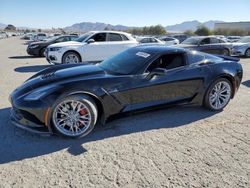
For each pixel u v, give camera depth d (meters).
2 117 4.71
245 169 3.21
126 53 5.03
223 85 5.16
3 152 3.51
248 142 3.91
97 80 3.99
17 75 9.08
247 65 12.10
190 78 4.75
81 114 3.93
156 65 4.49
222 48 13.62
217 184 2.91
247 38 16.97
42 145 3.72
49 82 4.03
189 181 2.95
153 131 4.23
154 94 4.46
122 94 4.16
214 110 5.17
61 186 2.84
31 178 2.97
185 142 3.88
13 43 33.84
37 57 15.88
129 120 4.64
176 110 5.19
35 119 3.76
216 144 3.83
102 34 11.38
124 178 2.99
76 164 3.26
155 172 3.11
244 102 5.83
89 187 2.83
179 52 4.76
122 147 3.70
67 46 10.77
